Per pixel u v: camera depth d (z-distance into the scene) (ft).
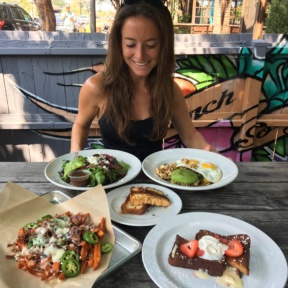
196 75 9.86
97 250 2.89
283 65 9.75
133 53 5.08
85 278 2.60
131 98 5.88
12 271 2.69
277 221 3.62
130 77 5.83
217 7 19.83
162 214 3.63
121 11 5.02
